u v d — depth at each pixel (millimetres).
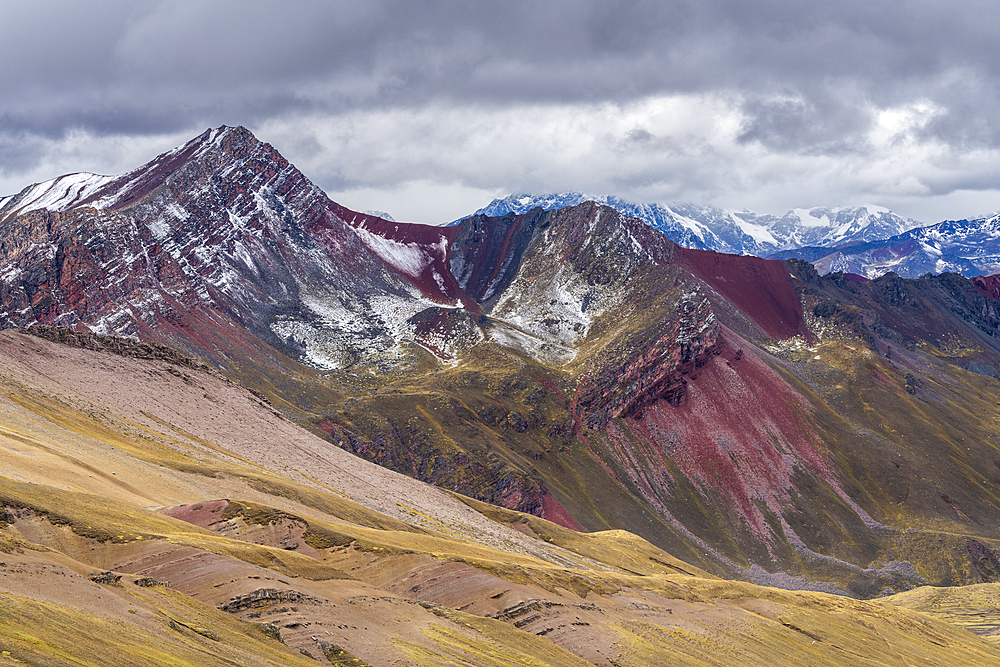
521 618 108562
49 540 77688
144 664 55250
